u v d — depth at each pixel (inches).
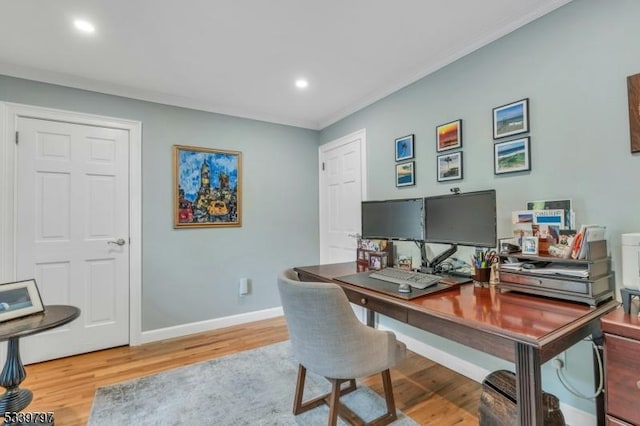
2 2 64.1
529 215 65.7
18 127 93.4
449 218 75.6
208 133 123.8
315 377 85.1
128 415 69.1
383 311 63.1
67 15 68.6
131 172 109.3
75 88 100.9
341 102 122.0
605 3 59.4
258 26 73.7
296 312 57.4
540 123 68.9
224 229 126.8
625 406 43.0
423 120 96.8
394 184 107.7
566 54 64.7
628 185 56.8
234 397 75.8
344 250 133.3
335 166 138.7
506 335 42.1
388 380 65.9
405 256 96.9
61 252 99.4
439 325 52.3
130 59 88.4
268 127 137.4
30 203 95.3
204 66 93.0
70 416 69.0
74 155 101.2
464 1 65.7
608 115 59.1
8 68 91.1
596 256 53.8
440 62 90.0
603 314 49.8
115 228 107.1
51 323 60.1
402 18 71.4
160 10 67.3
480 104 80.8
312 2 65.5
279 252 139.1
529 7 68.1
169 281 115.5
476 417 68.0
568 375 63.8
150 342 110.7
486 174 79.5
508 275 61.9
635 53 55.9
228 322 126.3
